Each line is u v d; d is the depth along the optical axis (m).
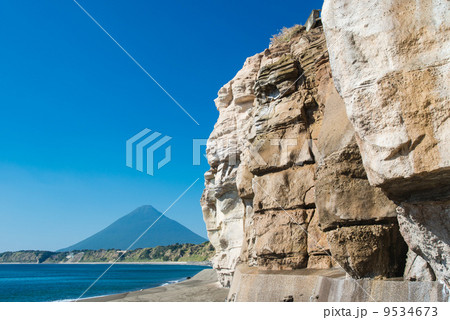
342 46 6.27
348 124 10.60
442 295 7.50
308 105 15.11
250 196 19.59
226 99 26.98
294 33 21.42
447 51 5.26
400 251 9.86
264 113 16.53
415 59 5.50
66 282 73.50
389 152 5.59
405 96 5.49
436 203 5.99
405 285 8.42
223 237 26.11
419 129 5.35
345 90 6.20
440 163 5.16
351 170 10.33
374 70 5.85
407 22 5.62
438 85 5.27
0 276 101.12
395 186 6.00
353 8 6.21
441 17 5.34
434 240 6.23
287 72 15.73
